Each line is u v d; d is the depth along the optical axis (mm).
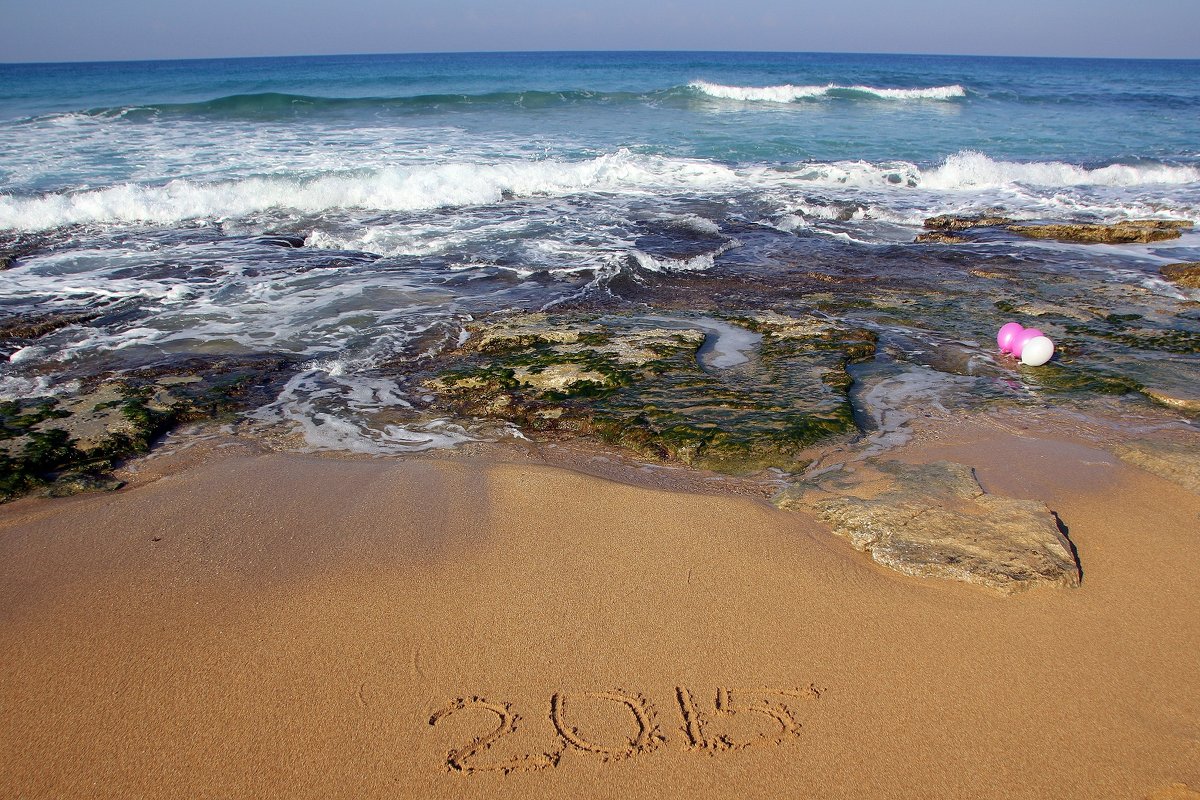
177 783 2500
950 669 2994
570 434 5129
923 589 3439
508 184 13633
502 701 2824
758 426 5020
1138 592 3439
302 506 4145
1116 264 9641
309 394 5742
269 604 3354
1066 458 4699
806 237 11070
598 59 99312
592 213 12141
